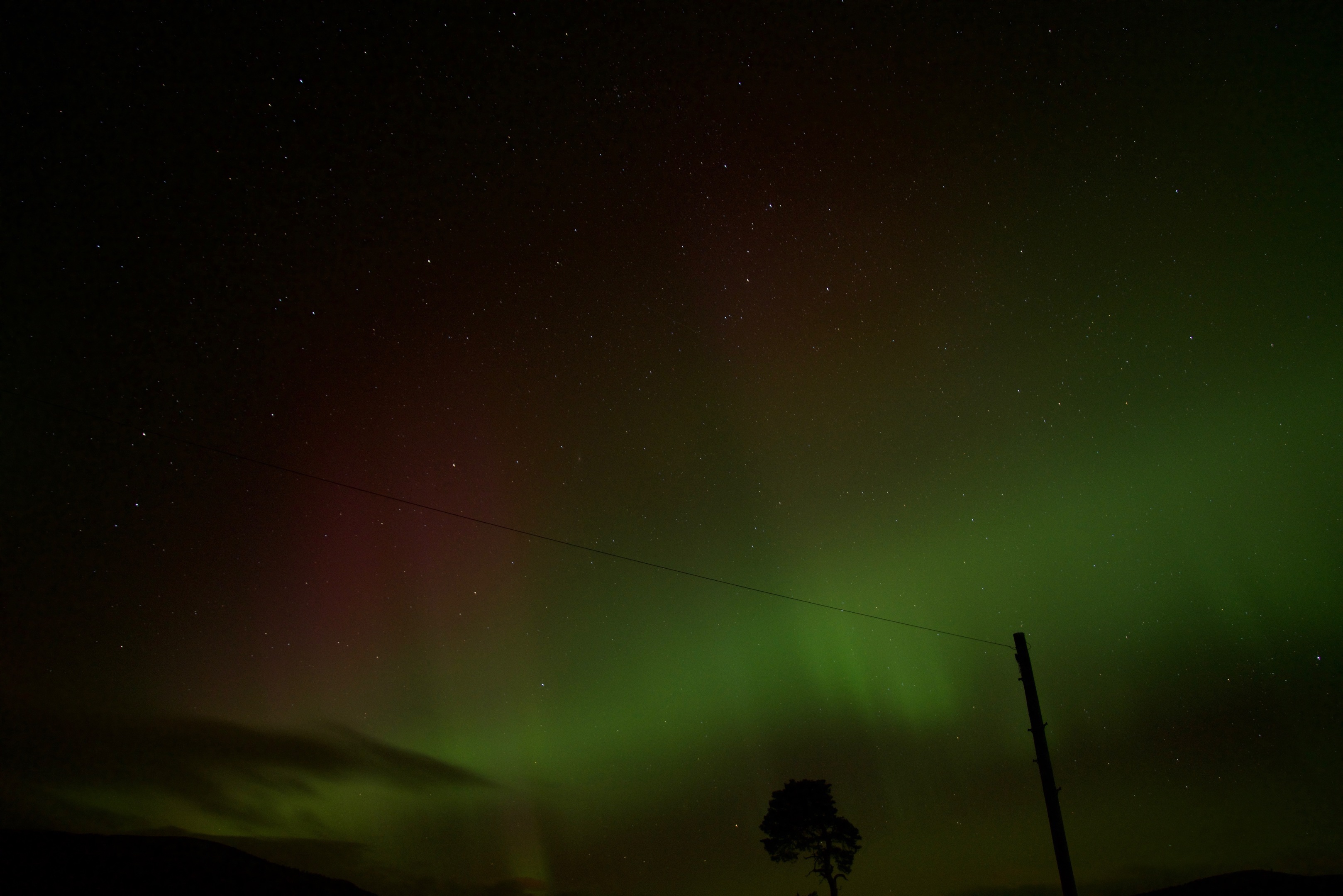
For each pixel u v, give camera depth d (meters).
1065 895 10.44
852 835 21.20
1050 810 10.84
